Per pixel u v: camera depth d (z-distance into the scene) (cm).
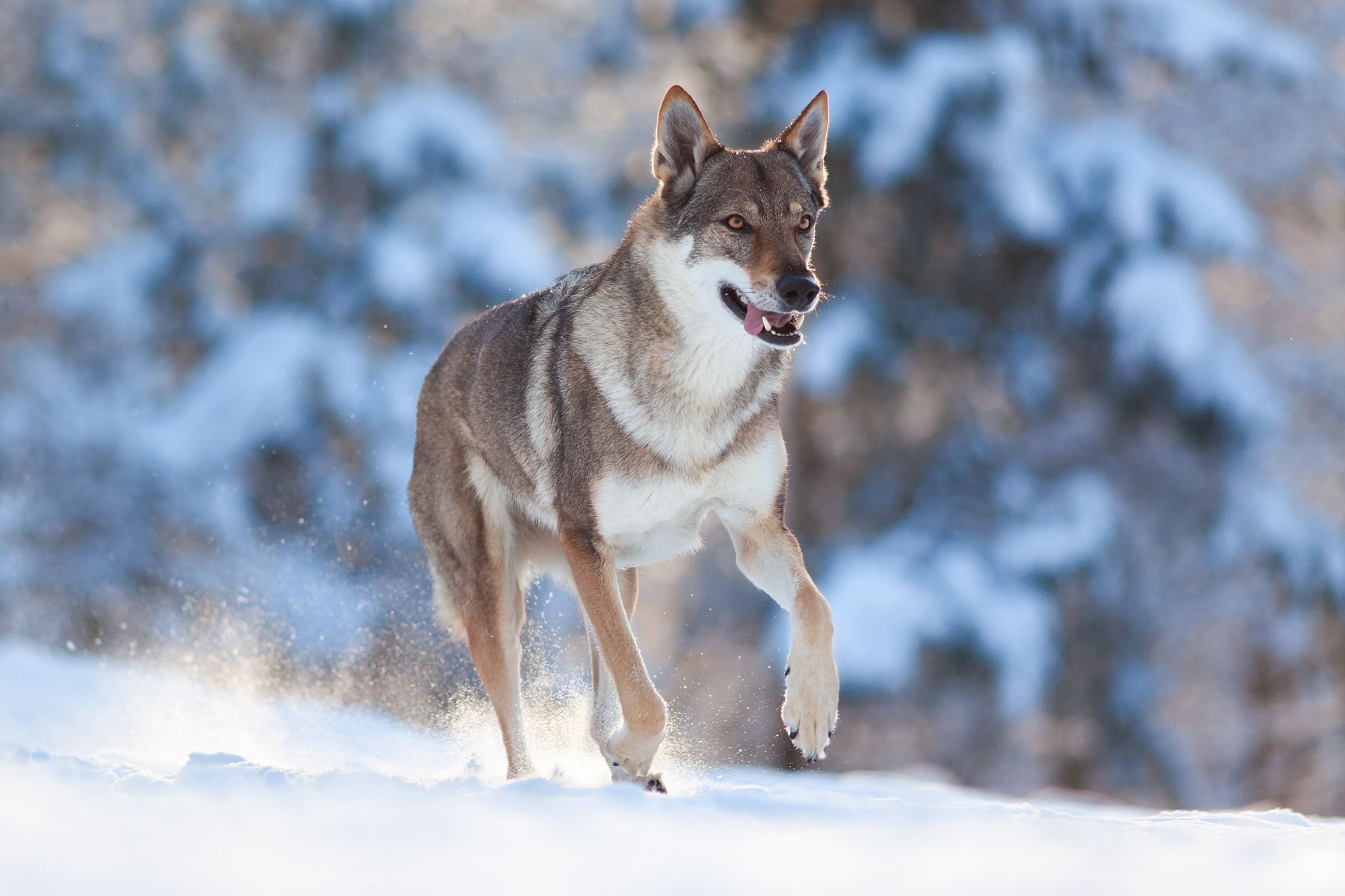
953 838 1170
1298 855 1128
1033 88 5594
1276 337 6425
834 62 5609
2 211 6412
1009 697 5156
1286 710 6081
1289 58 6084
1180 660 6009
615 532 1786
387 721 2683
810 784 2097
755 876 941
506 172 5922
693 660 5775
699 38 6103
